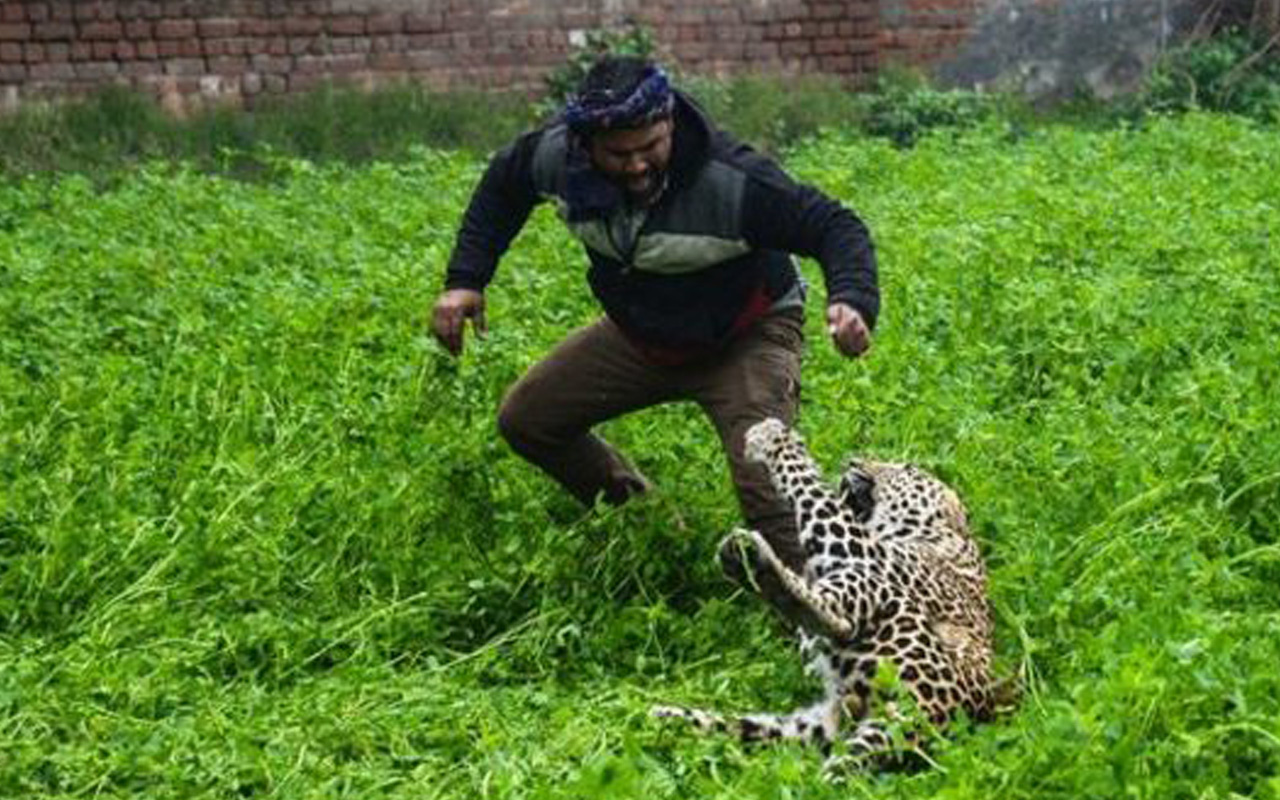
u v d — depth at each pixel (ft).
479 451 33.06
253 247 49.88
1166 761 22.06
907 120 74.18
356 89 73.41
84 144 68.23
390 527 32.30
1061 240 46.50
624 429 34.50
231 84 73.82
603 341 30.55
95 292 45.27
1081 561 28.89
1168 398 34.55
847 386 34.60
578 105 27.40
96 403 36.86
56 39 71.77
